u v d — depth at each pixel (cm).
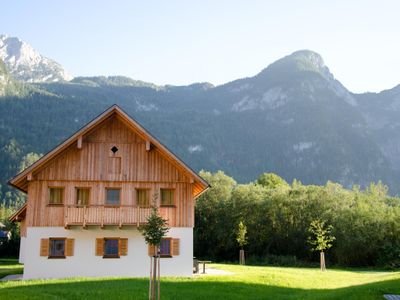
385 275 3572
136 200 3241
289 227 6222
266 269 3906
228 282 2762
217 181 7350
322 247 4488
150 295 1939
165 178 3269
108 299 2095
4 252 6406
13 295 2073
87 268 3114
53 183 3195
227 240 6312
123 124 3325
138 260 3153
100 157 3262
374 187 6888
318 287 2889
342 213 5859
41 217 3141
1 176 15662
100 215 3111
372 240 5569
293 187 7244
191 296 2272
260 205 6406
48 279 2908
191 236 3209
